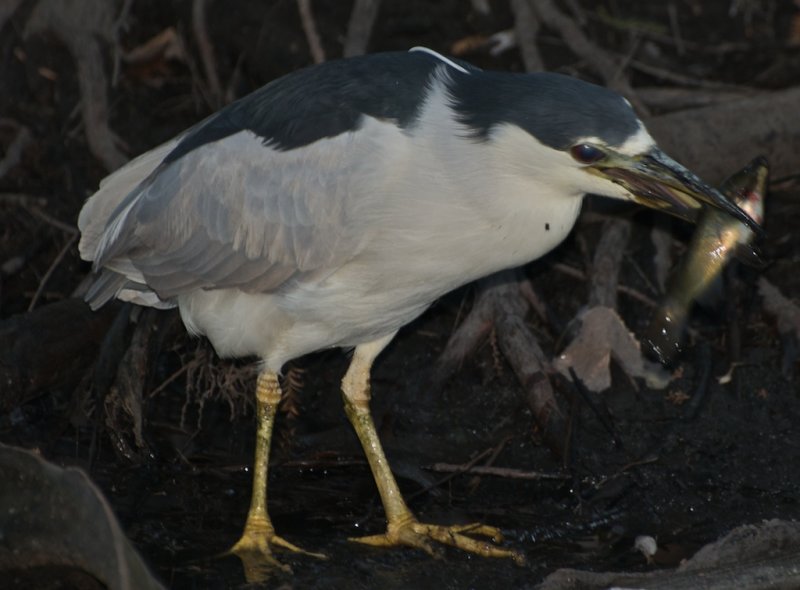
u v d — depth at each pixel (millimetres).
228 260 9328
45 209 13164
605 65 14273
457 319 12273
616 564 9133
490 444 11031
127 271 9875
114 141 13812
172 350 11961
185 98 15125
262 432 9586
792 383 11398
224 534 9531
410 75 8859
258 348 9578
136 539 9375
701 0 16531
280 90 9273
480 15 15523
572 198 8727
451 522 9805
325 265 9023
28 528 8438
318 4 15289
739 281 12352
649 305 12227
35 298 11938
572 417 10781
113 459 10695
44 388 11023
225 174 9266
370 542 9414
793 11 16438
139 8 15391
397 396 11562
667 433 10859
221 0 14883
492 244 8789
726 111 13148
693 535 9617
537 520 9820
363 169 8711
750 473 10461
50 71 14602
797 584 8688
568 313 12422
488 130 8391
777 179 13359
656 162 8180
